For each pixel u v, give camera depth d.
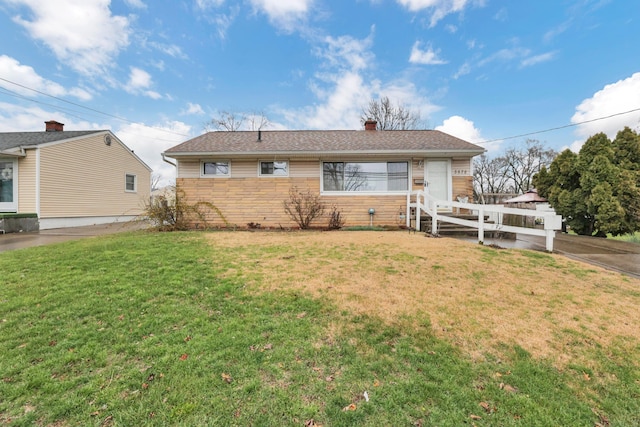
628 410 1.92
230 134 12.73
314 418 1.81
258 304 3.42
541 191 13.36
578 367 2.34
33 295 3.58
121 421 1.77
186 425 1.74
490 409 1.90
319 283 4.11
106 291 3.73
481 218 6.94
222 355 2.42
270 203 10.64
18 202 11.62
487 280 4.28
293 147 10.57
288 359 2.39
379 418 1.81
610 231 10.09
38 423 1.75
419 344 2.63
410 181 10.50
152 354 2.43
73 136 13.20
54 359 2.35
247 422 1.77
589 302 3.53
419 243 6.80
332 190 10.67
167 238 7.62
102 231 10.70
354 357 2.43
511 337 2.76
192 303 3.44
